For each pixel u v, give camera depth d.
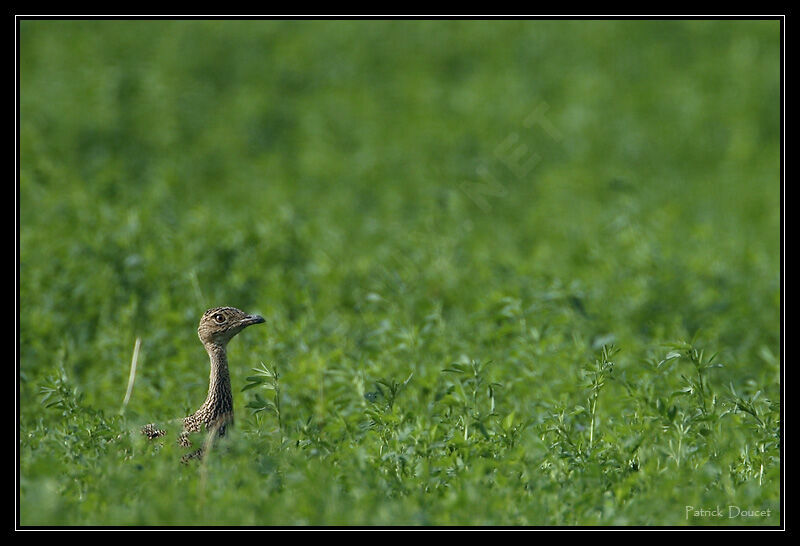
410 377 13.17
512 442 11.88
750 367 16.89
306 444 11.93
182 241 19.75
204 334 12.76
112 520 10.07
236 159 33.66
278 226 21.14
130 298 17.44
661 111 38.12
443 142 34.38
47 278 18.03
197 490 10.56
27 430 13.12
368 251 22.52
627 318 17.89
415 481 10.90
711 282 20.05
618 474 11.32
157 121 34.75
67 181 26.22
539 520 10.13
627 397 12.75
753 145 35.44
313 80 40.53
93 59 38.81
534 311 16.23
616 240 22.42
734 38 43.94
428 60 42.41
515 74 40.72
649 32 44.38
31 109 33.50
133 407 13.84
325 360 14.48
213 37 42.78
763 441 11.80
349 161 33.09
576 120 36.06
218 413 12.56
